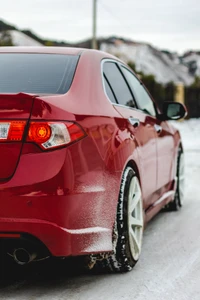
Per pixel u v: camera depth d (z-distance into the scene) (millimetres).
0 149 3340
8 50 4355
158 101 30594
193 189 7684
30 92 3736
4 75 3957
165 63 133750
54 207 3328
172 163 5926
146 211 4781
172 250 4629
